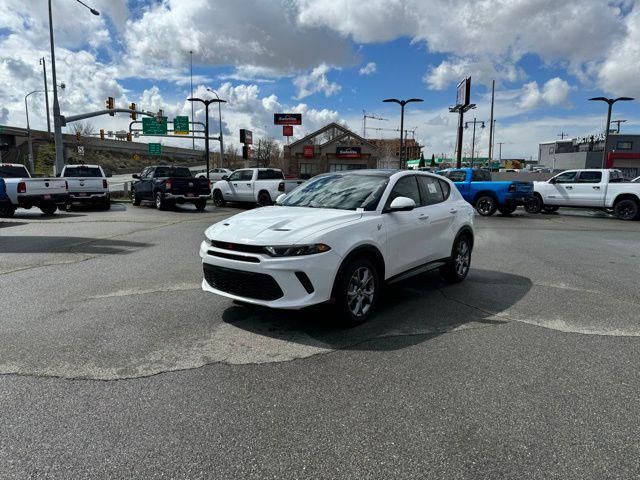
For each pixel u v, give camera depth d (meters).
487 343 4.34
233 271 4.45
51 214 16.78
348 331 4.63
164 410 3.10
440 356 4.03
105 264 7.84
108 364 3.82
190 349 4.14
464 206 6.84
